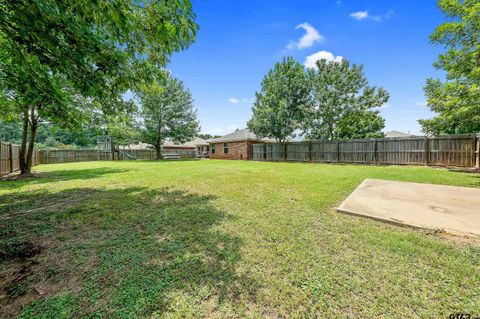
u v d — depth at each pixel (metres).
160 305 1.51
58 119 4.48
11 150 10.30
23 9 2.13
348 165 11.98
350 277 1.79
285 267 1.95
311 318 1.38
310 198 4.33
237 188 5.46
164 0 2.49
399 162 11.37
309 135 17.39
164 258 2.14
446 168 9.34
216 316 1.41
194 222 3.12
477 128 9.66
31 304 1.54
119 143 22.31
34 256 2.22
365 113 16.03
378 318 1.36
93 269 1.97
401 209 3.47
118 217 3.39
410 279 1.74
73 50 2.69
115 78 3.67
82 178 7.64
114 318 1.40
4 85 3.35
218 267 1.97
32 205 4.13
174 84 19.30
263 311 1.45
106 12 2.26
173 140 21.25
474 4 6.00
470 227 2.69
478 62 6.16
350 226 2.88
